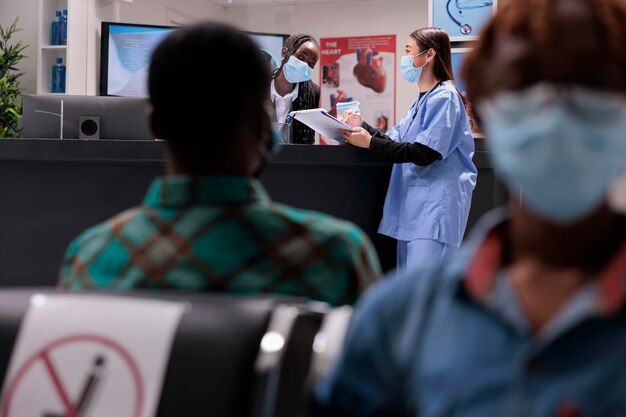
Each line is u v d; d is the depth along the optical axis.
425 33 3.63
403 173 3.52
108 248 0.97
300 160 3.34
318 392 0.66
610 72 0.54
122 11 6.88
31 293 0.81
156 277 0.94
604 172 0.54
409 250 3.48
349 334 0.64
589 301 0.54
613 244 0.57
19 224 3.37
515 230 0.59
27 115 3.49
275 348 0.72
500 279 0.58
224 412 0.73
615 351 0.54
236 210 0.95
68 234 3.37
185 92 0.98
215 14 8.26
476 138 3.82
